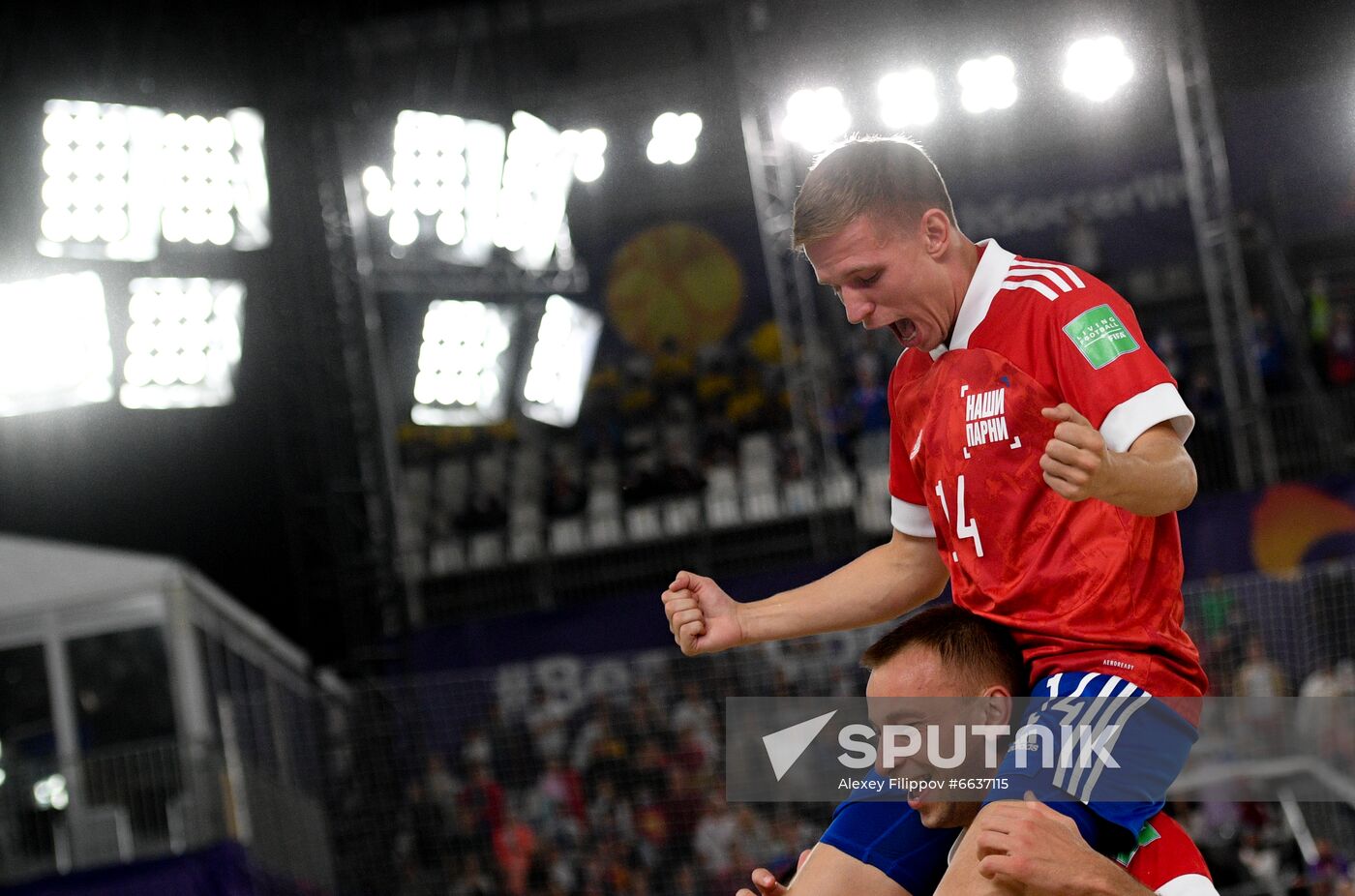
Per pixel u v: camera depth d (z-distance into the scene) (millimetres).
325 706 12617
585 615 14352
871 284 2160
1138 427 2010
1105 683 2020
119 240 14922
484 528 17609
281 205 15156
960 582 2236
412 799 12453
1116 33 16125
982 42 16406
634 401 18984
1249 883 10117
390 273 16250
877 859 2369
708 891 11727
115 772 10172
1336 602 11727
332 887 11961
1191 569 14117
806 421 15852
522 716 12914
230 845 9844
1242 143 17016
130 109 14891
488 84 18812
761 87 16484
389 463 16453
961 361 2168
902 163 2158
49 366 14781
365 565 14531
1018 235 17641
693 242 19172
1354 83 16625
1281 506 14133
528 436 18938
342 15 16875
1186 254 17375
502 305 16688
